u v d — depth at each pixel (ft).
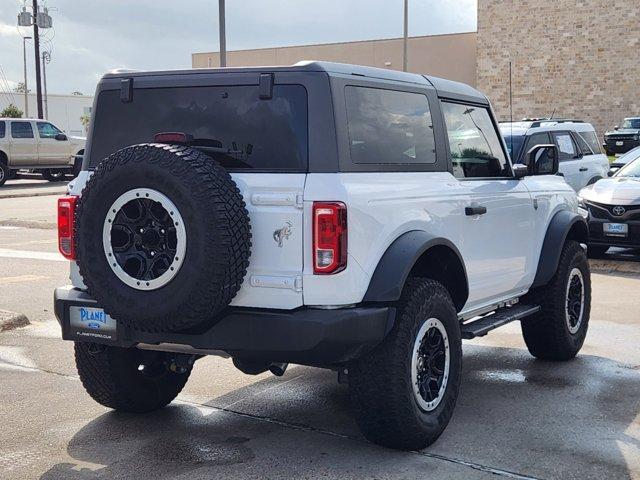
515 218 20.72
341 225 14.48
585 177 54.39
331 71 15.25
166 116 16.42
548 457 15.99
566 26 146.92
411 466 15.56
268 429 17.80
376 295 15.11
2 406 19.58
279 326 14.52
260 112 15.37
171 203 14.07
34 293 34.30
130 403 18.47
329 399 19.98
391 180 16.06
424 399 16.30
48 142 98.89
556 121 55.93
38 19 141.38
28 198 82.89
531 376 21.95
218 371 22.56
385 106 16.46
